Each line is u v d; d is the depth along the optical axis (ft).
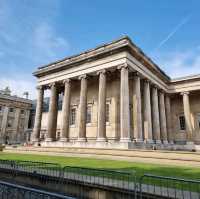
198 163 57.52
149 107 105.70
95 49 103.55
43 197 16.34
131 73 102.27
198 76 124.26
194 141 129.80
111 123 109.81
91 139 115.14
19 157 77.41
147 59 107.45
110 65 96.37
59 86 129.39
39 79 131.23
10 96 219.61
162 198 25.40
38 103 126.52
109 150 79.20
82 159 71.46
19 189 17.87
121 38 93.50
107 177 35.27
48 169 42.01
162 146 108.78
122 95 87.97
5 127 209.77
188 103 127.13
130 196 27.53
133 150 73.67
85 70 106.42
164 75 128.16
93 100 122.31
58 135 143.13
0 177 45.37
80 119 101.09
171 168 51.21
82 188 32.19
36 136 120.57
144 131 106.22
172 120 142.61
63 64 116.06
